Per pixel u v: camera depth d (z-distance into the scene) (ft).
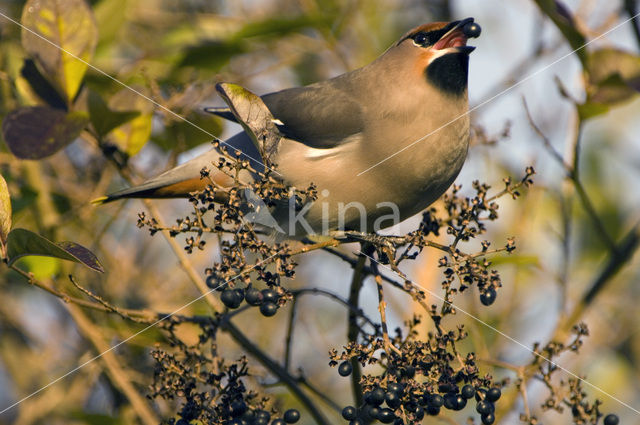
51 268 23.52
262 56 32.91
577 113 24.59
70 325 31.17
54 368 30.53
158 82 26.76
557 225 32.55
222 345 28.40
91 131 23.47
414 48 24.85
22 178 27.07
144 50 30.35
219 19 31.65
